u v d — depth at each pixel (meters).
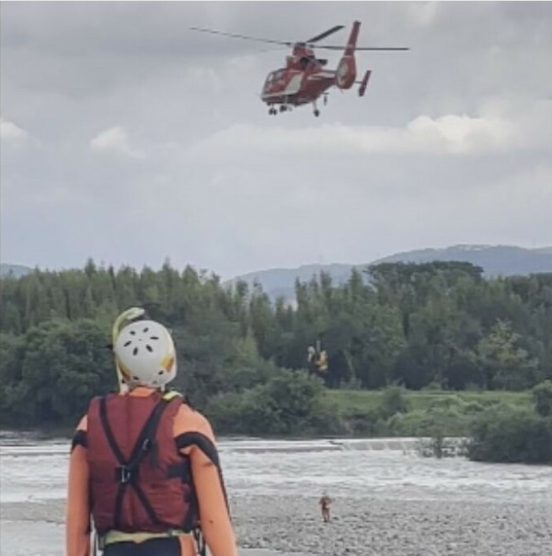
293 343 165.50
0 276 176.38
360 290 174.12
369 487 79.25
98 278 171.62
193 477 6.14
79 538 6.21
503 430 104.19
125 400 6.20
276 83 86.56
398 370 162.38
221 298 168.25
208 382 142.50
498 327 163.50
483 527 56.59
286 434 133.50
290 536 54.41
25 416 141.00
